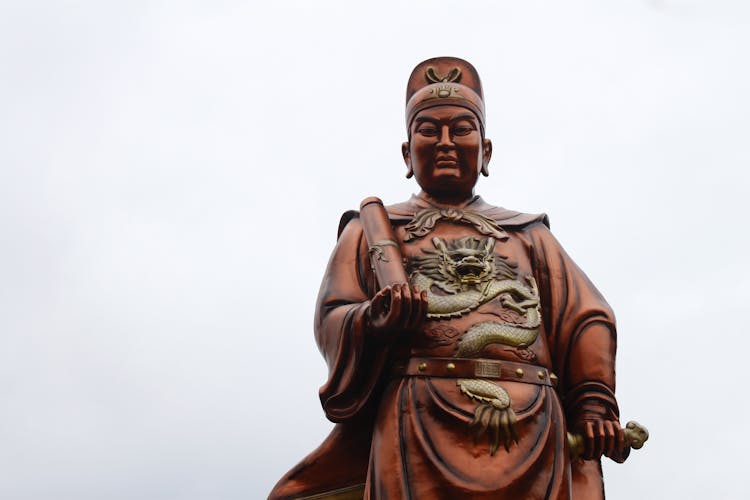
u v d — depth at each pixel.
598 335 7.11
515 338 6.77
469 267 6.98
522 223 7.53
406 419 6.57
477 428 6.44
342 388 6.89
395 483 6.43
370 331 6.77
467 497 6.27
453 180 7.57
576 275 7.41
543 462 6.48
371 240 7.19
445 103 7.61
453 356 6.68
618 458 6.85
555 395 6.80
